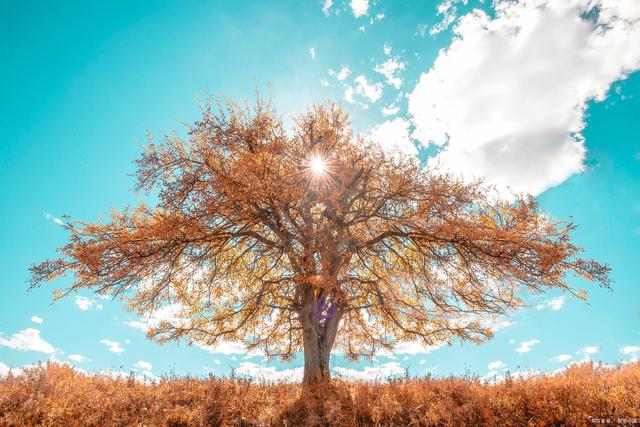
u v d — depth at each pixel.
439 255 12.62
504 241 11.20
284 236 12.52
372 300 13.74
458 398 8.71
